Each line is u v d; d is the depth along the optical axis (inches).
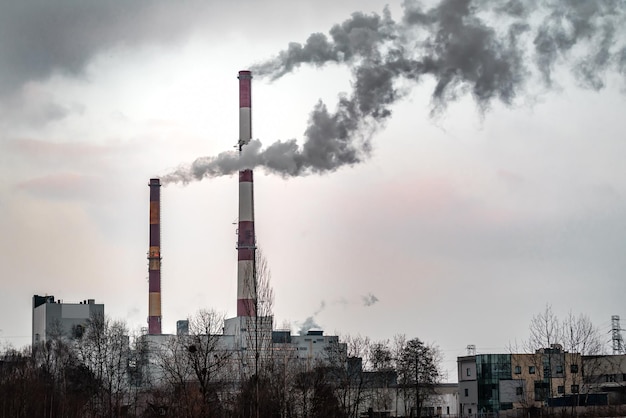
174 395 7657.5
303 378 7613.2
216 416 7170.3
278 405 7062.0
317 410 7564.0
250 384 6884.8
